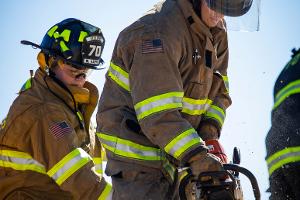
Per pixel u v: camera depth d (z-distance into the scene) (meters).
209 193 8.11
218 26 8.93
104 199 8.89
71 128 9.27
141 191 8.59
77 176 8.97
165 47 8.38
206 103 9.25
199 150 8.09
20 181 9.39
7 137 9.35
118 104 8.77
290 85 7.17
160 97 8.27
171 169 8.94
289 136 7.13
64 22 9.70
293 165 7.07
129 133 8.66
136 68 8.41
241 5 8.43
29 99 9.36
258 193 8.09
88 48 9.53
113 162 8.73
